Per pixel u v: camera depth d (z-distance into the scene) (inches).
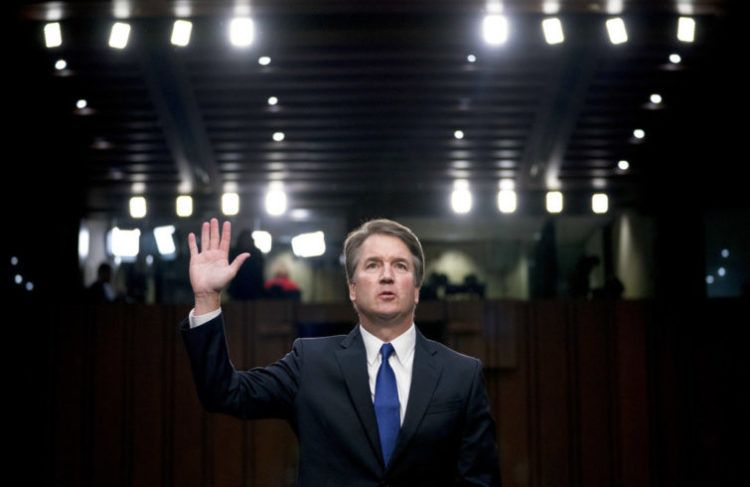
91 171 414.0
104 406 303.9
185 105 370.3
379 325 89.4
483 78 364.2
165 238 345.4
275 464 300.2
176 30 305.0
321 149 410.0
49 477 299.9
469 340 311.0
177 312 309.6
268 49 343.3
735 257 376.5
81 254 388.2
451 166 419.5
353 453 85.1
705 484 304.0
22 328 305.1
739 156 381.4
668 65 354.6
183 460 301.3
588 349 312.2
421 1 300.2
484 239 400.8
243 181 428.8
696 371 309.4
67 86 360.2
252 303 312.7
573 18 322.0
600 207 368.2
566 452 307.1
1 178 364.8
